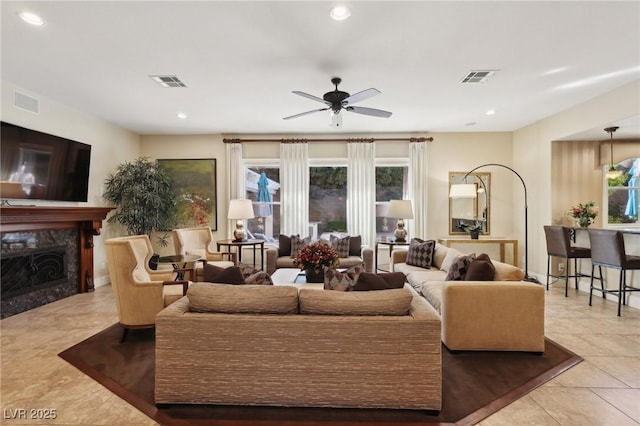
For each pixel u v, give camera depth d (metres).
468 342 2.81
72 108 4.65
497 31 2.70
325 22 2.56
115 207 5.33
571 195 5.20
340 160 6.25
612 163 5.06
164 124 5.56
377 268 6.08
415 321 1.98
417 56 3.13
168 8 2.36
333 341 2.00
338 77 3.62
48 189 4.19
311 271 3.82
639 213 5.36
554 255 4.76
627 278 4.14
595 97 4.30
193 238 5.30
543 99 4.38
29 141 3.92
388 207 6.06
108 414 2.00
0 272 3.69
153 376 2.45
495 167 6.18
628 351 2.85
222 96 4.21
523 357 2.75
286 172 6.14
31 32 2.68
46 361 2.69
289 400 2.04
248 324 2.02
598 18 2.52
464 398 2.15
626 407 2.05
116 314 3.87
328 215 6.36
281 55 3.10
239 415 1.99
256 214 6.40
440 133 6.20
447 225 6.21
